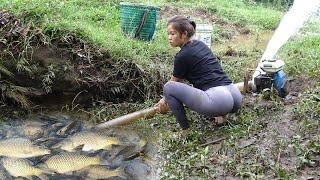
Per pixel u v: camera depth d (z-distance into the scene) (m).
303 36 4.65
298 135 2.52
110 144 2.75
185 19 2.71
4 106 3.23
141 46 3.74
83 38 3.43
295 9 4.12
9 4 3.53
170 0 6.15
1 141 2.72
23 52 3.24
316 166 2.29
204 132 2.81
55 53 3.33
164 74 3.42
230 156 2.50
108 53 3.41
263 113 2.93
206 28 3.73
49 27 3.36
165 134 2.88
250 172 2.27
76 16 4.13
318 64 3.50
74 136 2.79
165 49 3.83
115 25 4.20
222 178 2.29
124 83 3.37
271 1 8.00
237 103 2.78
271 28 5.43
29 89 3.26
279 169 2.24
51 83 3.27
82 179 2.41
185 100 2.68
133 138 2.87
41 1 3.76
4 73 3.23
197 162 2.46
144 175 2.45
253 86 3.16
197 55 2.70
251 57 4.05
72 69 3.31
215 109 2.67
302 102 2.87
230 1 7.09
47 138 2.81
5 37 3.27
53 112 3.24
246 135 2.69
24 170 2.45
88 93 3.35
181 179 2.30
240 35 5.03
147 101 3.29
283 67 3.38
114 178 2.42
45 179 2.39
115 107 3.27
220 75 2.74
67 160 2.55
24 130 2.92
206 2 6.37
